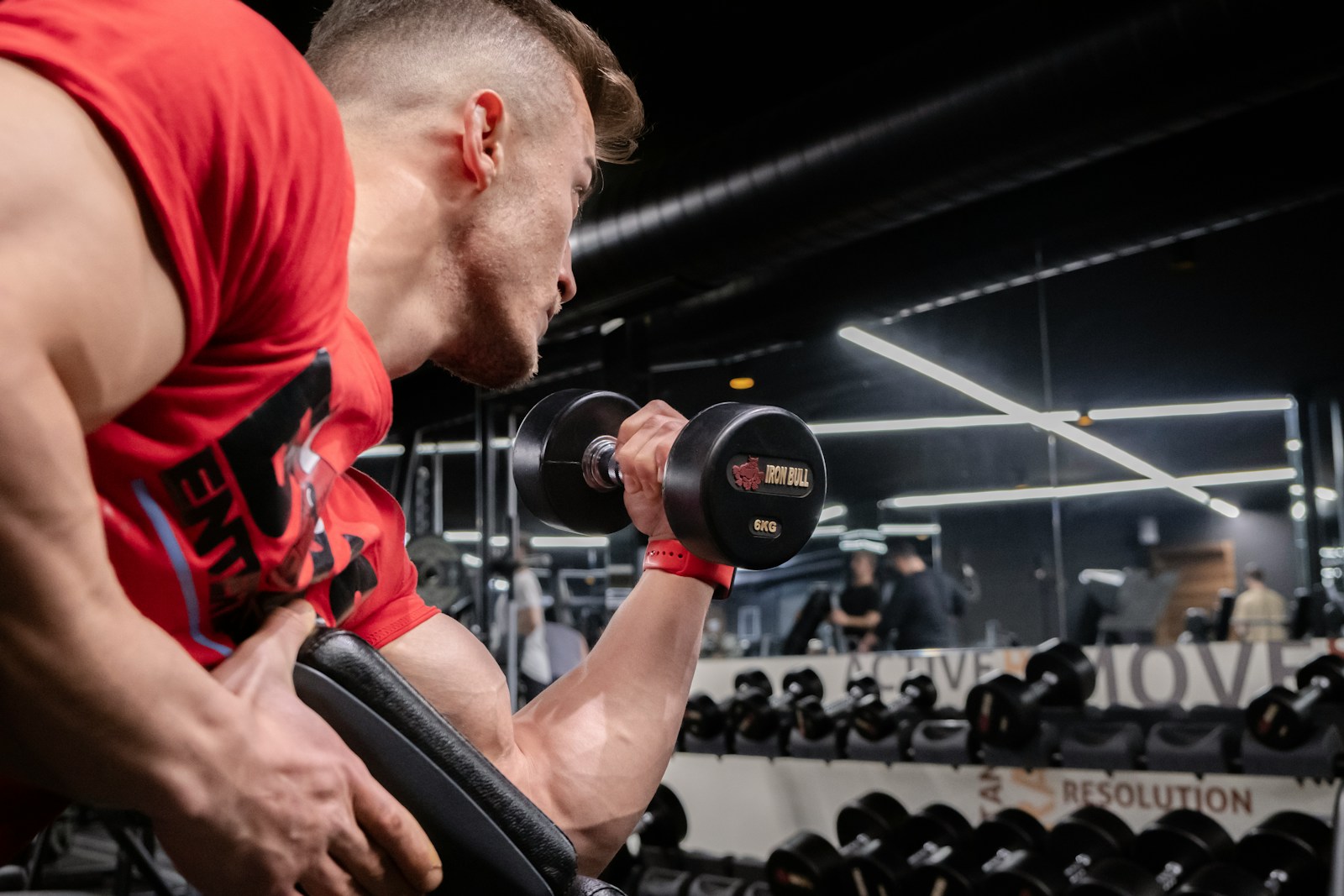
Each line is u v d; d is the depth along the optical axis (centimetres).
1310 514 413
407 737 60
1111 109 304
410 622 83
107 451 51
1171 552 442
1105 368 472
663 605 94
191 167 46
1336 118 355
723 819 426
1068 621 460
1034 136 321
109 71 44
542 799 84
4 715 43
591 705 89
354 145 74
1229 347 439
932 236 454
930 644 473
